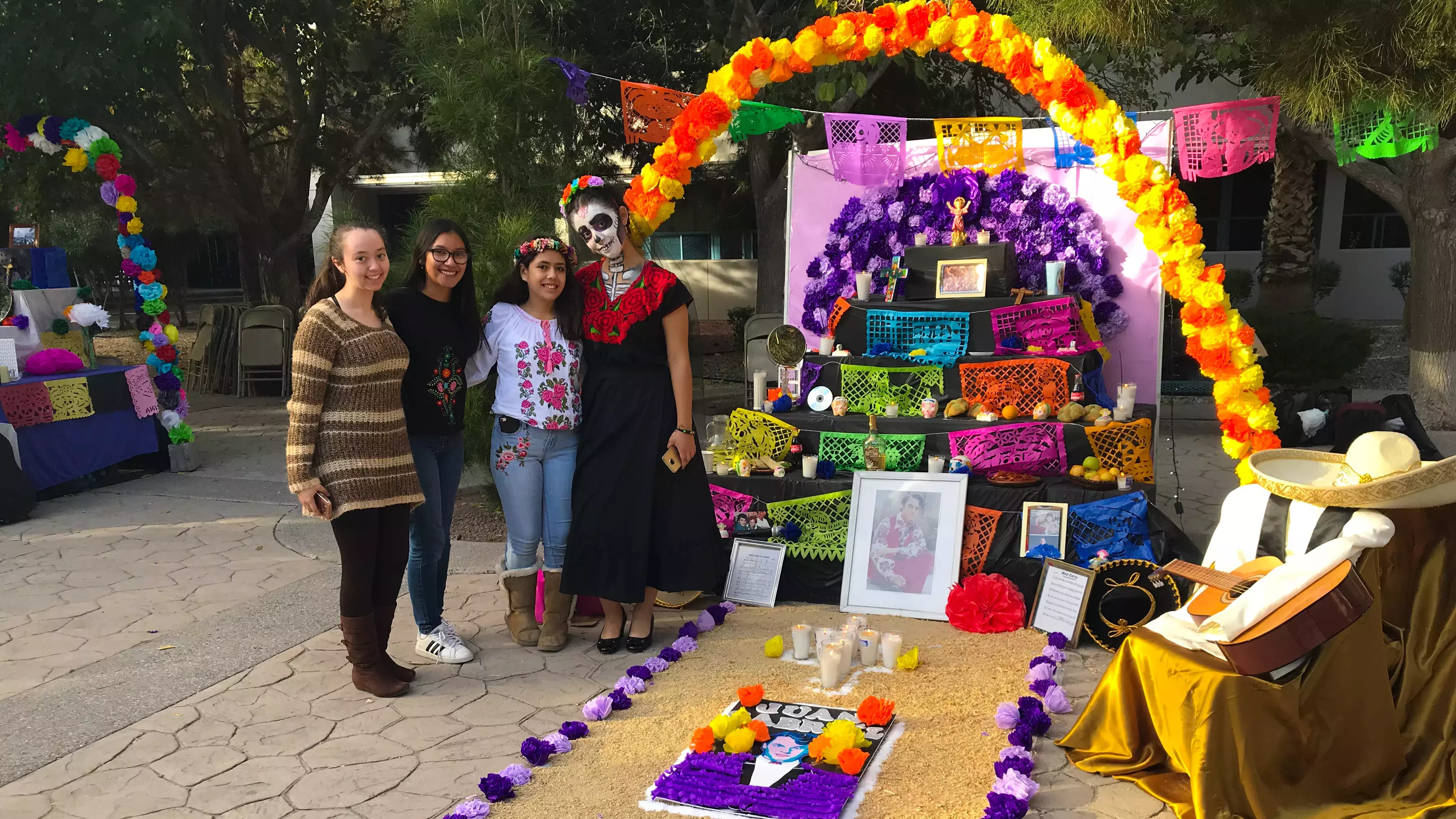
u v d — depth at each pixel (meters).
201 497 7.36
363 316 3.69
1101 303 5.91
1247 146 4.98
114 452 7.83
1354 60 4.34
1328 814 2.81
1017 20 5.60
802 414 5.41
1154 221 4.11
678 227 16.83
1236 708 2.78
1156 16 5.14
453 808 3.06
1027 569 4.61
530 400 4.19
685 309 4.22
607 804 3.05
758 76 4.55
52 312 8.09
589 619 4.73
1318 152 9.09
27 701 3.86
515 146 6.37
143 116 11.29
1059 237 5.96
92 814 3.04
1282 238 13.21
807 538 5.01
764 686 3.92
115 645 4.45
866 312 5.67
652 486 4.20
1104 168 4.26
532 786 3.17
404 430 3.81
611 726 3.60
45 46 8.88
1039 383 5.14
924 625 4.58
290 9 11.44
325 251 4.36
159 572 5.53
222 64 11.55
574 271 4.23
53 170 11.81
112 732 3.59
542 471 4.31
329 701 3.85
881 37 4.50
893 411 5.25
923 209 6.32
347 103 13.75
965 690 3.82
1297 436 7.82
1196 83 9.59
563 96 6.46
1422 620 2.95
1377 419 6.89
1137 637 3.13
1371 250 16.81
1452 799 2.78
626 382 4.20
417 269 3.97
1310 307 13.23
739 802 3.00
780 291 10.37
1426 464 2.97
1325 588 2.79
